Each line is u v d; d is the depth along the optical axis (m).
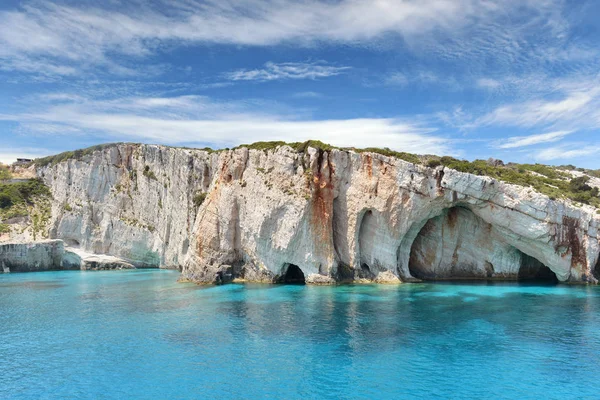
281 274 57.84
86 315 40.28
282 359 27.22
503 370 24.98
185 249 83.25
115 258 90.62
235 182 61.75
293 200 55.56
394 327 33.53
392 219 55.12
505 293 47.12
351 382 23.70
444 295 46.09
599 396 21.77
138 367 26.44
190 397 22.34
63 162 101.38
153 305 44.19
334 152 56.62
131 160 97.56
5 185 107.88
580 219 53.28
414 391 22.52
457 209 59.19
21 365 27.20
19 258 84.25
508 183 53.03
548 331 32.09
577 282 53.88
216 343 30.53
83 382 24.45
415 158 59.88
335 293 47.94
